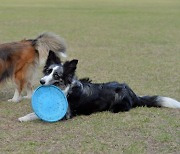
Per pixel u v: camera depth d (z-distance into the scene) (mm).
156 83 10922
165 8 40656
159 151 6254
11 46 9102
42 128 7223
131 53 15664
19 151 6148
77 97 7855
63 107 7625
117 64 13414
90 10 36594
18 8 36594
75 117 7891
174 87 10500
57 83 7812
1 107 8656
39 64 9500
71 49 16234
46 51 9453
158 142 6617
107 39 19344
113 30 22984
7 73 9055
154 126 7387
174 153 6199
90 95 7984
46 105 7633
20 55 9125
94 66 13023
